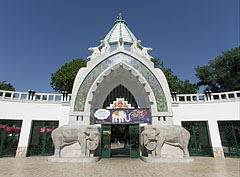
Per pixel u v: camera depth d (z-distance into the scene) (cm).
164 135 1242
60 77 2800
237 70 2802
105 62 1573
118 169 948
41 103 1541
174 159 1147
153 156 1209
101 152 1455
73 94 1458
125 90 1742
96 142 1249
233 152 1388
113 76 1666
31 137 1479
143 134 1272
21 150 1407
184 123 1550
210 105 1511
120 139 3744
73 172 863
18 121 1467
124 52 1598
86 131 1248
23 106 1498
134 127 1498
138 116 1425
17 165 1042
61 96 1598
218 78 2845
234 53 2773
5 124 1432
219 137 1421
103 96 1678
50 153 1530
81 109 1429
